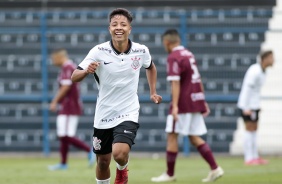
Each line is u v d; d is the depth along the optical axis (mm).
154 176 35031
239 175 34750
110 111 22312
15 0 52812
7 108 51062
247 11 50531
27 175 36031
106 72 22172
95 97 50469
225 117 49844
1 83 51656
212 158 31547
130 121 22047
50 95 50656
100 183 23234
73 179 33469
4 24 51469
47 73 51062
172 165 31828
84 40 51375
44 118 50344
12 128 50969
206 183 30641
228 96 49969
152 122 50094
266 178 32875
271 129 50062
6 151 50969
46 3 52750
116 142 21547
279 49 50594
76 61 51344
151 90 23703
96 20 51438
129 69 22250
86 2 52750
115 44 22125
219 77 50750
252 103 42469
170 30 31969
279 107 50156
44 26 51031
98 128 22469
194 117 32031
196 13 50594
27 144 50844
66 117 41438
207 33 50750
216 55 50875
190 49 51062
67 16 51469
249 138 42531
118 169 22547
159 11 50938
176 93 31281
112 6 52625
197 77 32094
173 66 31422
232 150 49375
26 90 51531
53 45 51438
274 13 50469
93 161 41594
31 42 51844
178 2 52156
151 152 49969
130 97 22375
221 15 50562
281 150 49781
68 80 41500
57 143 50656
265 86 50531
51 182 31828
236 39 50875
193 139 32062
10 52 51844
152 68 23344
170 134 31969
